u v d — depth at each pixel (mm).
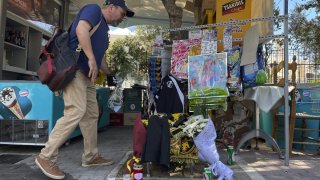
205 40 4898
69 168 4551
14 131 5566
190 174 4219
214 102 4820
